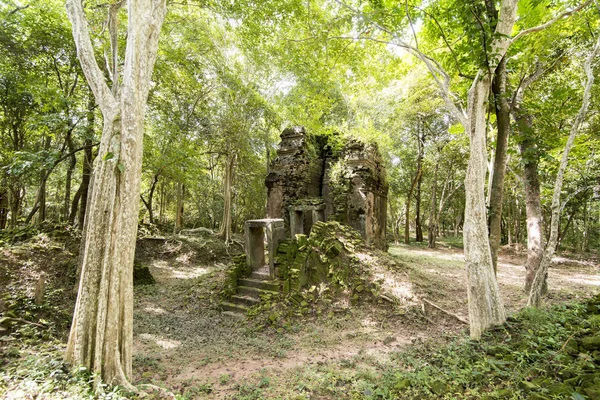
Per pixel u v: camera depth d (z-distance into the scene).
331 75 9.85
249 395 4.07
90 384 3.77
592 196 13.88
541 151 7.60
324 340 6.30
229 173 19.42
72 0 4.70
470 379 3.73
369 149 13.52
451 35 7.22
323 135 15.71
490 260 5.40
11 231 10.53
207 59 16.14
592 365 3.21
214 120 17.48
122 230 4.19
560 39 7.83
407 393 3.67
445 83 6.01
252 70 17.89
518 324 4.98
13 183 11.29
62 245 9.88
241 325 7.36
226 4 8.45
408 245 23.22
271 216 14.06
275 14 8.40
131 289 4.34
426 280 9.84
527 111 8.02
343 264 8.62
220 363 5.38
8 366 4.11
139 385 4.06
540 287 5.54
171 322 7.60
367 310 7.60
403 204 31.77
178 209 20.23
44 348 4.92
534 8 6.58
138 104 4.44
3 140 12.17
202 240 17.66
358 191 12.83
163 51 12.49
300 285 8.22
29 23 10.14
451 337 5.95
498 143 6.07
